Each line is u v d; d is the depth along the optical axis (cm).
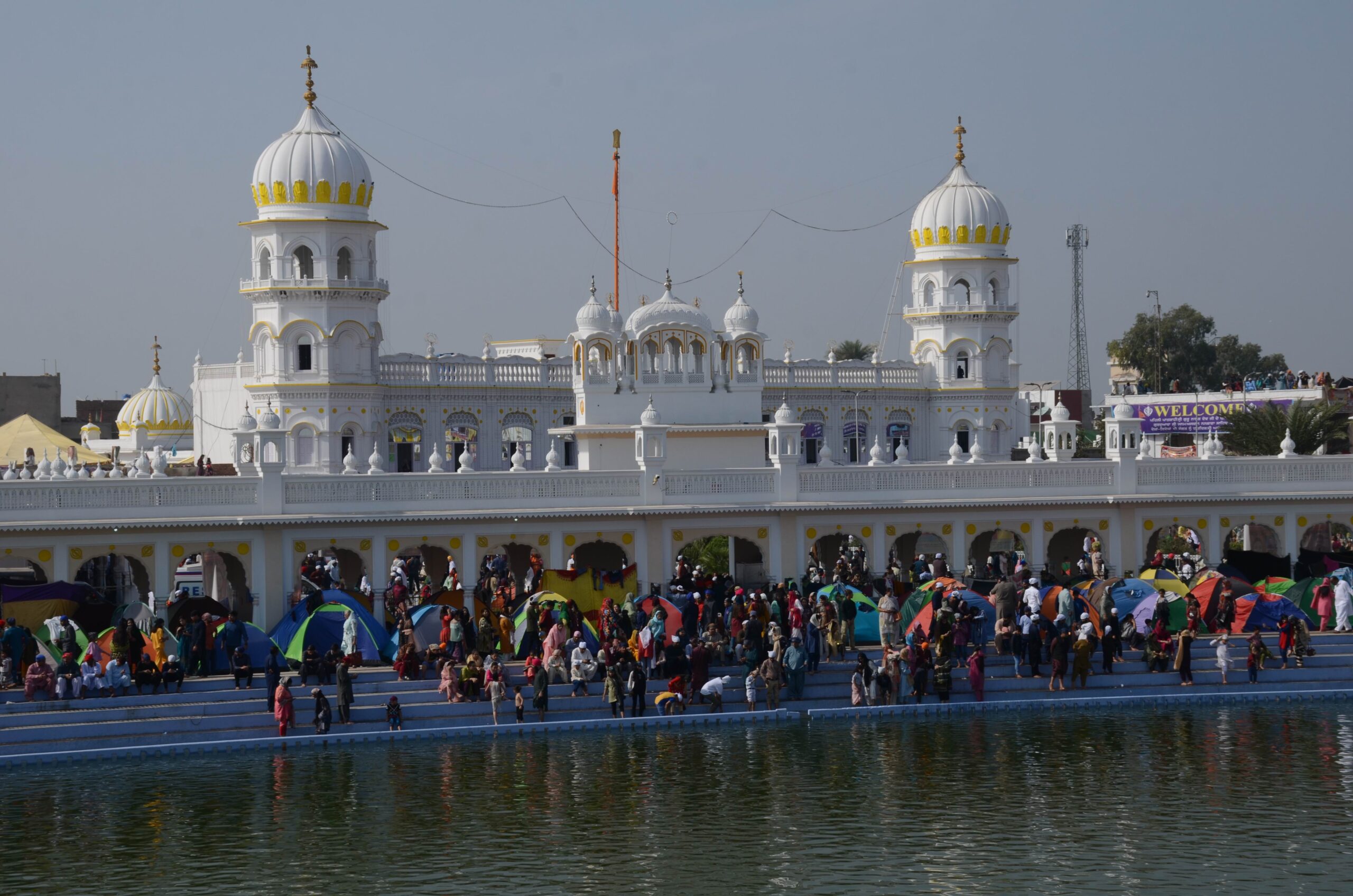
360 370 7556
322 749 3678
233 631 3972
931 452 8856
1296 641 4366
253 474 4616
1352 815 3117
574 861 2875
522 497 4716
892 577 4625
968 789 3316
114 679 3791
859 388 8588
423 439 7744
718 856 2897
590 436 5516
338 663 3862
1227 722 3909
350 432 7525
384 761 3566
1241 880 2759
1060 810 3158
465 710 3872
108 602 4319
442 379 7806
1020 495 5034
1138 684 4238
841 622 4272
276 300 7469
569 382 8119
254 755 3622
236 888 2758
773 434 4891
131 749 3603
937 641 4100
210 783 3388
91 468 6919
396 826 3083
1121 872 2800
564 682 4003
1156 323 12975
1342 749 3631
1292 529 5197
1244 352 13500
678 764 3516
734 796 3272
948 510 4991
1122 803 3206
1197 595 4509
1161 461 5138
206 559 5459
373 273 7644
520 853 2920
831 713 3975
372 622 4153
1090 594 4500
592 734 3806
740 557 5869
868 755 3584
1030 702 4066
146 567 4516
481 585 4762
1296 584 4728
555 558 4709
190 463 7381
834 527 4916
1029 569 5009
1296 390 8738
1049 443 5619
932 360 8856
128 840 3008
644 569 4756
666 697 3944
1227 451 7962
